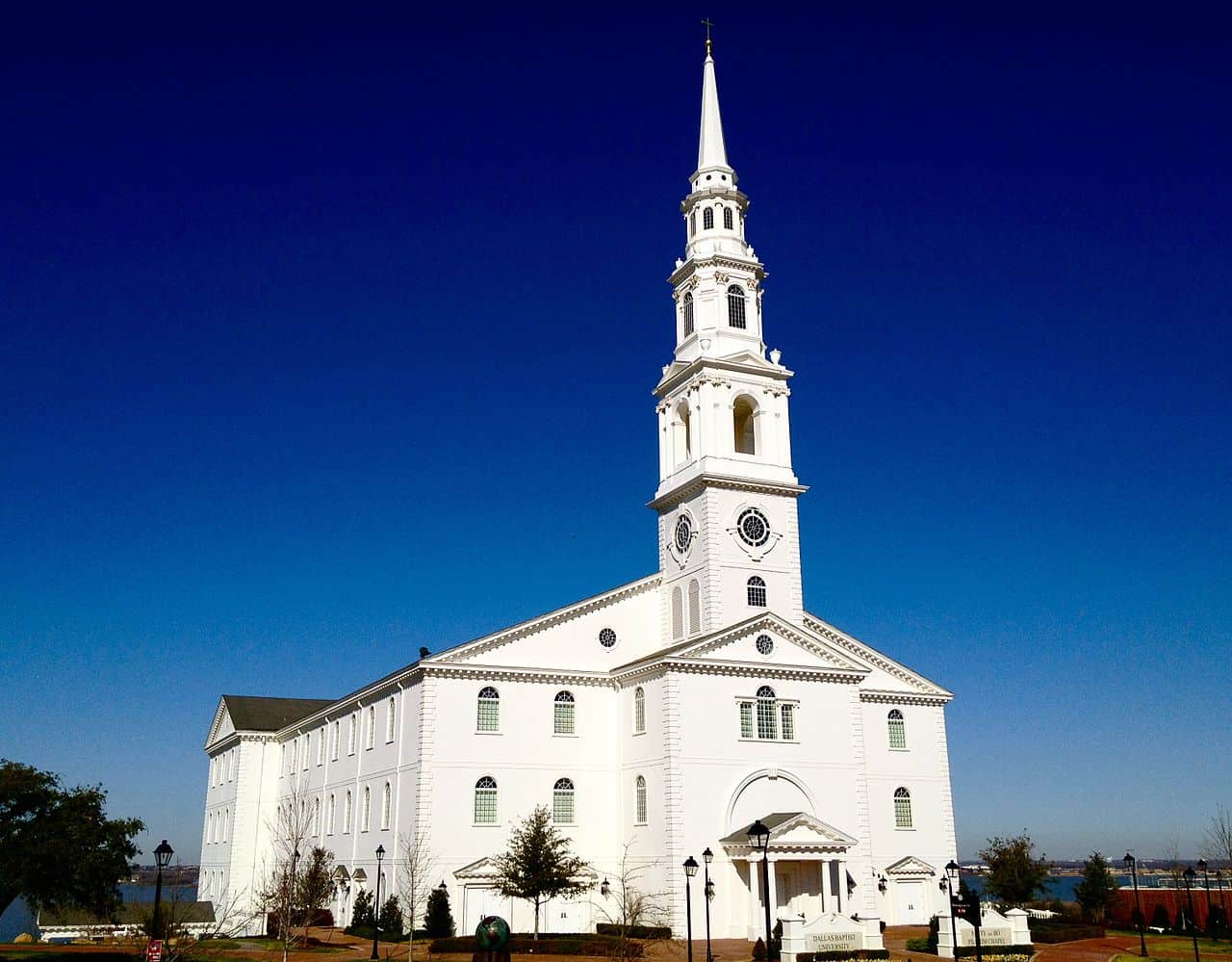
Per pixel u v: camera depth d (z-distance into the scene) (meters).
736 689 63.97
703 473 69.81
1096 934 62.59
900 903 70.88
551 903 62.38
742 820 61.94
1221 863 92.25
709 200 77.31
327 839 77.69
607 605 70.44
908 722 75.62
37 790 48.94
